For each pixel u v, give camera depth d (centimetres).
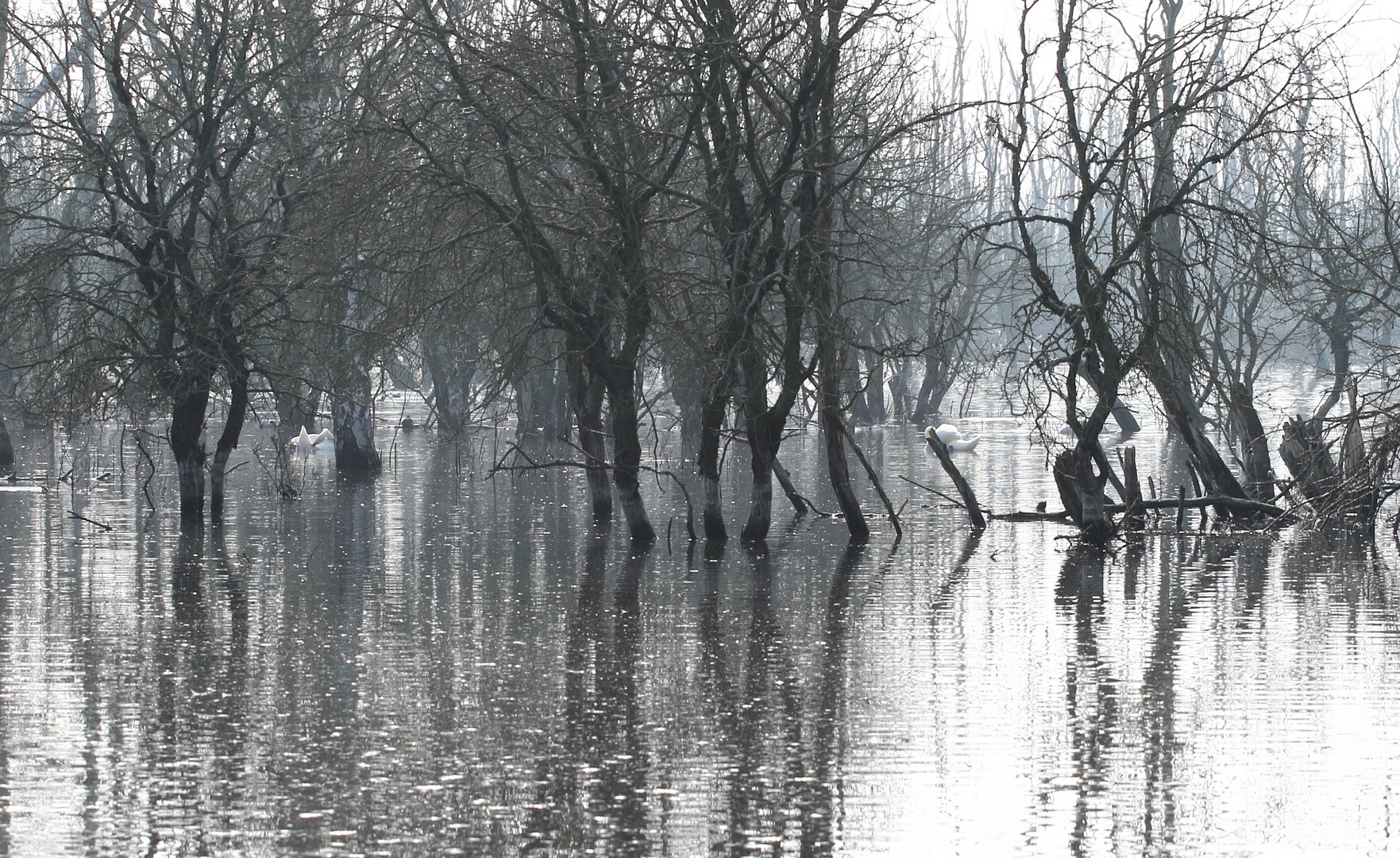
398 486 7400
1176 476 7888
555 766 2633
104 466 8250
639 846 2261
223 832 2308
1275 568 4756
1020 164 4884
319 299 5722
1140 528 5616
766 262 4881
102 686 3181
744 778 2573
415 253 4862
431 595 4288
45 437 10444
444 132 4731
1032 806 2436
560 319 4922
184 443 5909
